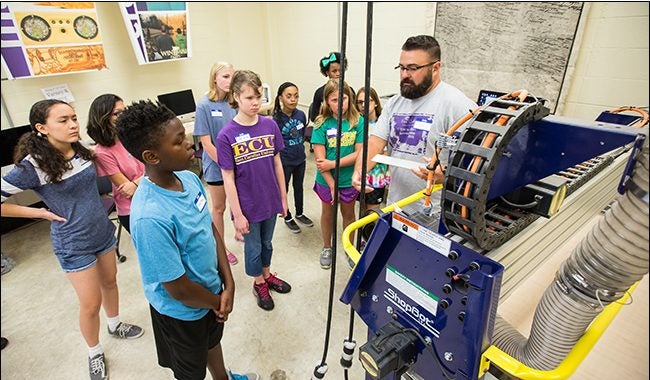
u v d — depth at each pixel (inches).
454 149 25.6
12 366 72.4
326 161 90.4
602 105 101.6
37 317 85.6
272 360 72.8
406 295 28.9
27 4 118.0
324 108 88.4
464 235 26.8
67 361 73.5
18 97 129.5
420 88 59.9
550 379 23.5
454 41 125.2
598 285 21.7
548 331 24.6
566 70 103.9
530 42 107.8
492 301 23.2
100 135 72.8
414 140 63.1
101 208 65.1
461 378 26.2
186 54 169.8
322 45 182.7
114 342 77.1
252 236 78.1
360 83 168.7
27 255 111.1
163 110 41.8
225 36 195.0
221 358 61.3
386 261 29.8
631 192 18.3
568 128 24.6
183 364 53.6
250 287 94.0
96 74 151.5
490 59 117.8
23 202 130.0
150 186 43.8
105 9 148.9
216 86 92.8
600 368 32.9
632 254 18.8
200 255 48.4
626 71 95.3
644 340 35.1
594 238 21.1
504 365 24.2
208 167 96.0
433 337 27.5
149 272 43.6
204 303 48.7
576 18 98.3
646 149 17.6
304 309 86.2
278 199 78.9
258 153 71.3
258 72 216.7
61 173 56.4
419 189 64.1
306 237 118.0
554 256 43.9
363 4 154.8
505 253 28.4
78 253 61.5
